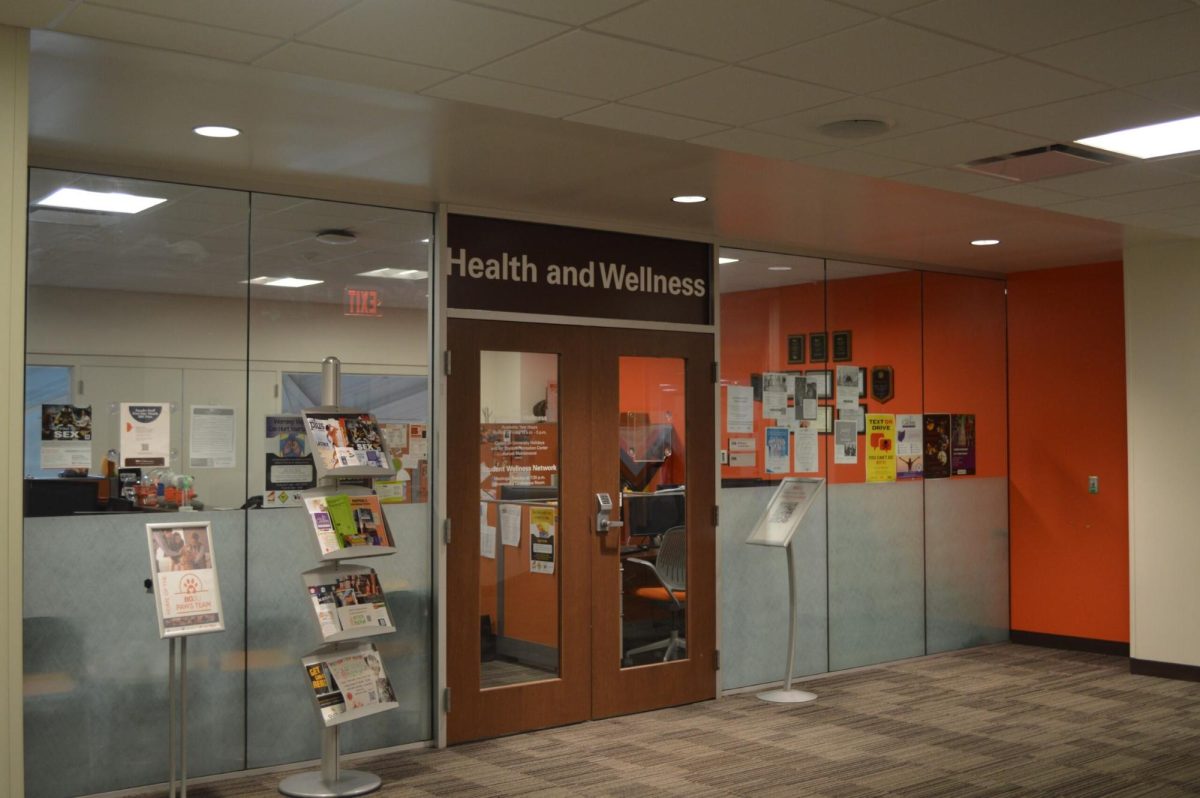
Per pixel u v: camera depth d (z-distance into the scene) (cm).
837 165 516
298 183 559
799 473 771
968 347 887
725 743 609
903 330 841
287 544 556
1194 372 764
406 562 598
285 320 559
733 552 732
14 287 344
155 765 519
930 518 855
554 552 649
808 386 778
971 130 455
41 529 492
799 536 771
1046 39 350
